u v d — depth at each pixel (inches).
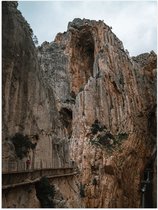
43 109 1551.4
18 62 1270.9
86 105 3462.1
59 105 3730.3
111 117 3484.3
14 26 1283.2
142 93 3907.5
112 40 4008.4
